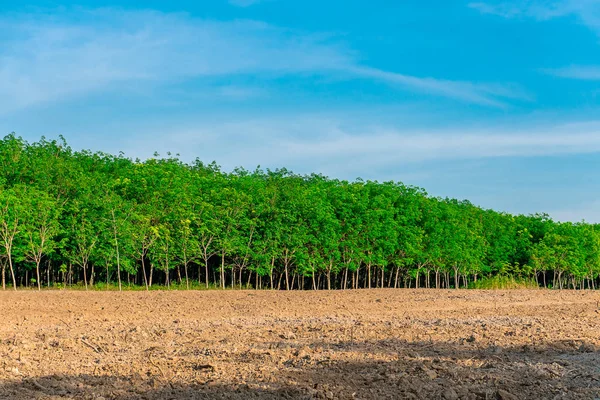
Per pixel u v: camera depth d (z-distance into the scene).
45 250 35.75
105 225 37.47
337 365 10.62
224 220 42.28
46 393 8.94
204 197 43.62
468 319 18.44
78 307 21.67
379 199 47.47
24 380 9.60
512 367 10.52
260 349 12.26
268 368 10.32
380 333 14.67
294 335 14.17
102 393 8.84
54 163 43.38
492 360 11.16
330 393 8.69
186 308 21.80
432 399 8.65
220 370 10.20
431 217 51.78
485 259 61.38
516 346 12.54
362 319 18.52
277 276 53.25
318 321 17.84
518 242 64.44
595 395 8.91
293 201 44.38
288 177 57.41
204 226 41.03
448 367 10.45
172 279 50.00
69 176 41.50
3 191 35.16
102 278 46.16
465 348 12.48
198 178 46.47
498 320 18.05
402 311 21.88
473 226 58.16
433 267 53.91
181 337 14.24
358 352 11.88
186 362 10.96
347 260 46.47
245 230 43.53
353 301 26.12
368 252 47.25
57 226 36.53
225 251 41.72
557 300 29.11
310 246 44.66
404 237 48.94
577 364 10.75
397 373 10.04
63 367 10.73
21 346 12.69
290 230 43.62
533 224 69.25
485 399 8.70
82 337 14.00
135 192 42.75
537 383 9.44
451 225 53.06
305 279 56.09
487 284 51.88
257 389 8.95
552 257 61.41
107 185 39.44
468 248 55.28
